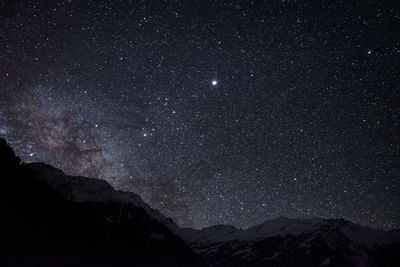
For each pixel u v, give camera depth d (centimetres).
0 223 6347
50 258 6988
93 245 9575
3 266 5591
